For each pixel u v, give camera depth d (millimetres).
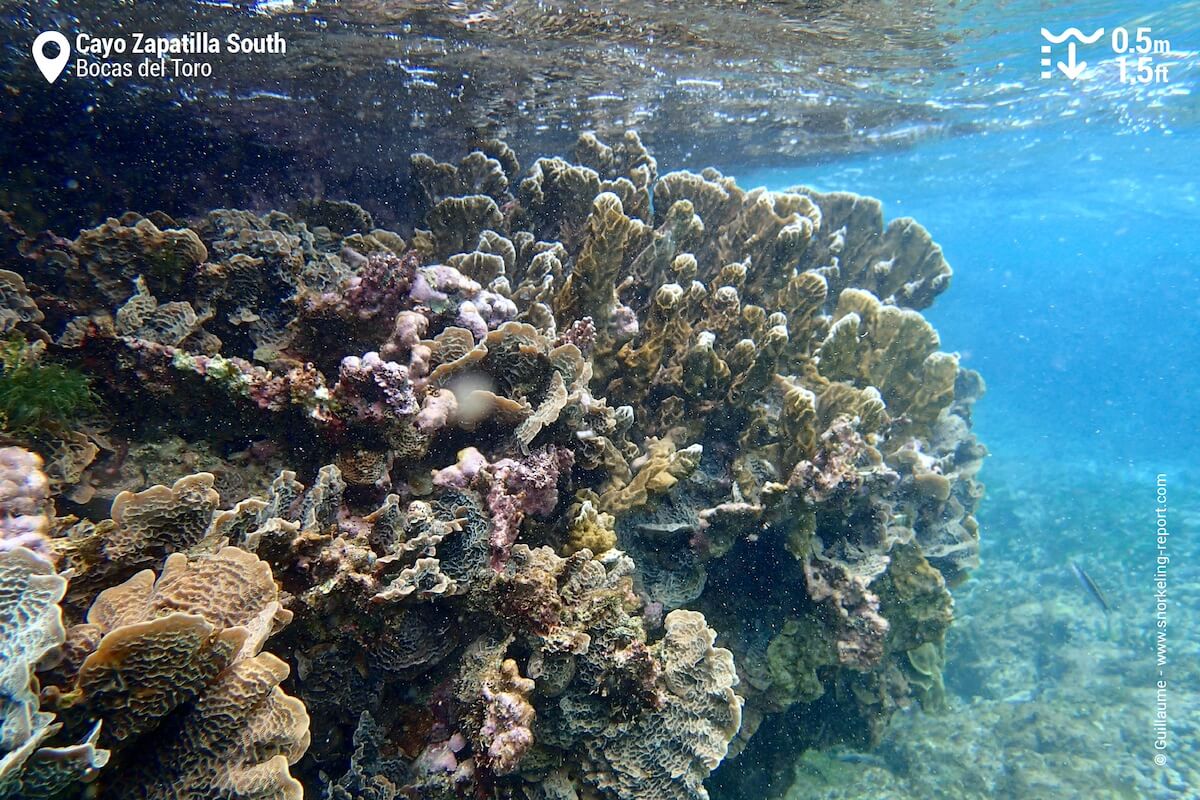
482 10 1767
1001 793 1637
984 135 4141
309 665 660
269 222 1146
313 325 876
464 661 708
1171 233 9352
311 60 1823
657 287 1172
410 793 654
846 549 1119
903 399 1411
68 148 1492
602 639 707
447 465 827
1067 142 4441
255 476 800
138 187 1601
